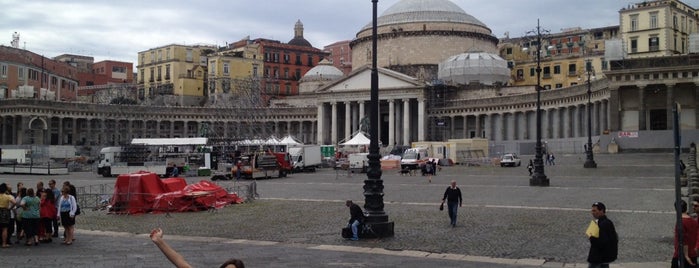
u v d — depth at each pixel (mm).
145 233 25469
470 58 124938
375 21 23469
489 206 33156
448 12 136625
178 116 128750
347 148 104000
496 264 18141
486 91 122562
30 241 22281
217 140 95375
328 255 19703
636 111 83438
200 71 143875
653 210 30047
